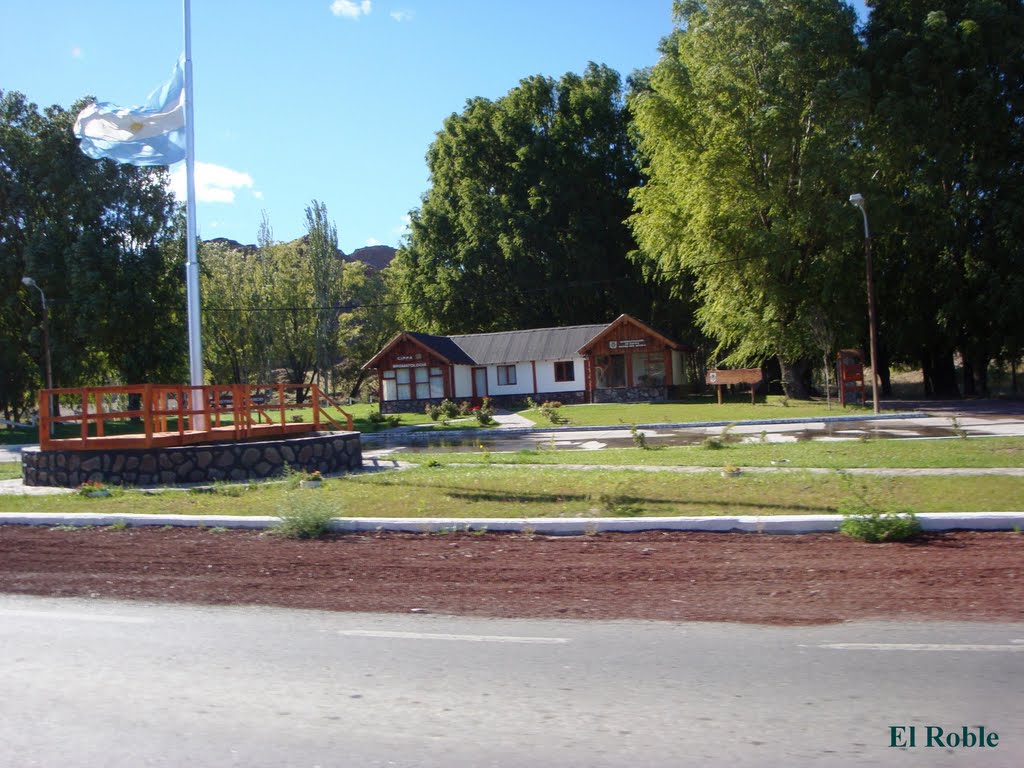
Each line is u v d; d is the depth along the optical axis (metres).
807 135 36.53
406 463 18.83
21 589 8.23
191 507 12.32
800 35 35.09
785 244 35.59
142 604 7.58
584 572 8.37
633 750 4.25
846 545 9.20
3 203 44.00
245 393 18.38
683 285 51.31
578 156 60.59
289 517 10.58
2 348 42.91
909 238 37.38
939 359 43.09
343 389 73.38
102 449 16.06
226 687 5.31
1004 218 35.91
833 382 41.69
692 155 38.06
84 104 45.00
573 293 59.47
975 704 4.78
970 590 7.26
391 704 4.96
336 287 63.34
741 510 10.76
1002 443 17.27
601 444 23.78
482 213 58.59
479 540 10.05
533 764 4.11
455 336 53.41
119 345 44.88
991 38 37.09
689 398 48.09
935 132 36.69
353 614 7.13
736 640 6.12
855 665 5.49
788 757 4.14
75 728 4.67
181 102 18.80
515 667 5.62
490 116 61.44
